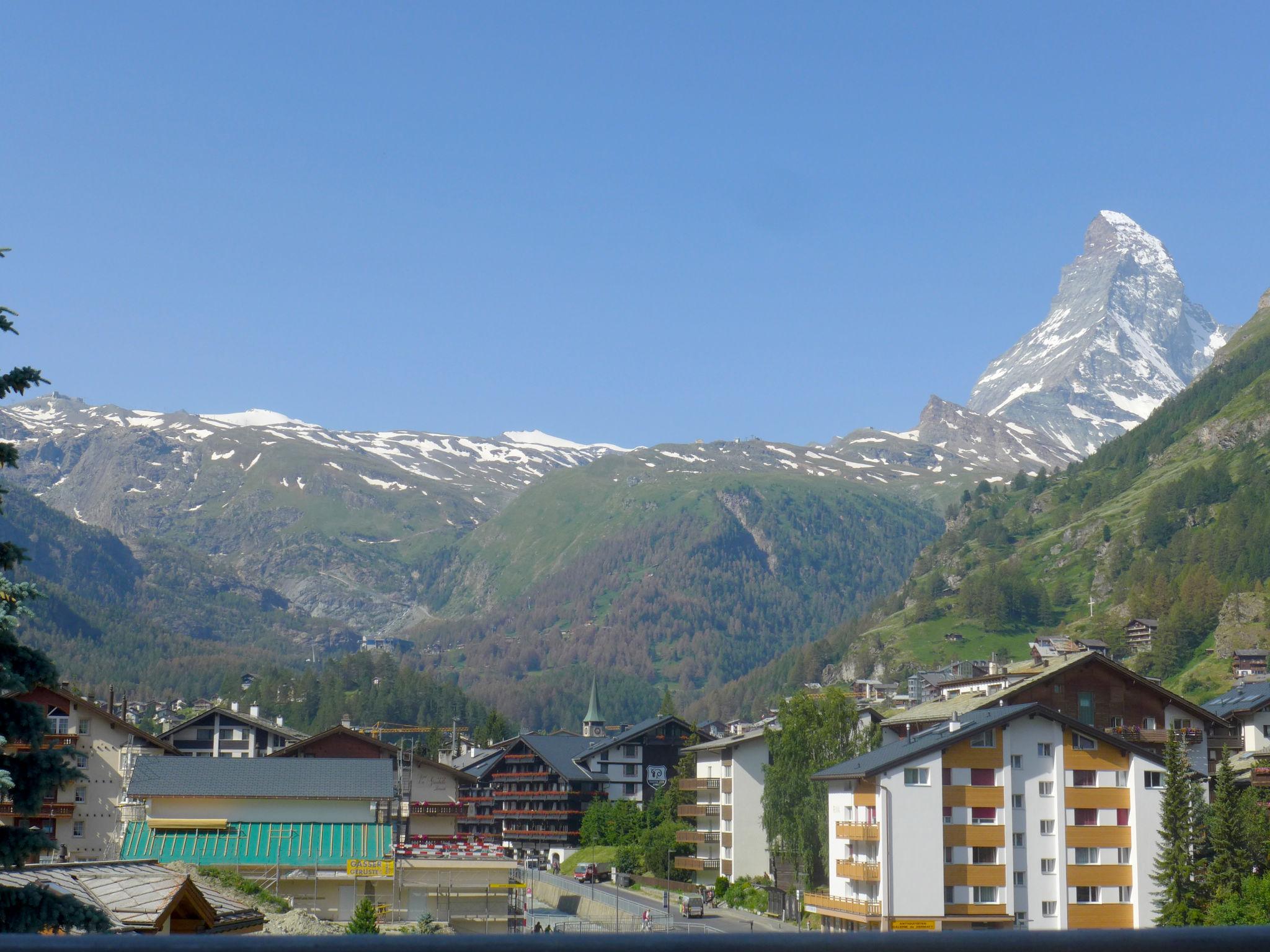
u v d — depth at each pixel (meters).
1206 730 114.88
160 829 89.81
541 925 88.19
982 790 86.19
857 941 4.64
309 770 94.38
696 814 130.00
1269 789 101.31
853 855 90.62
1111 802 87.56
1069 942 4.74
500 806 179.75
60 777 23.56
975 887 85.38
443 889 87.12
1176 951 4.71
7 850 23.14
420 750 194.62
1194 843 88.06
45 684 23.95
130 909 33.38
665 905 110.69
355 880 85.62
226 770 93.69
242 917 39.81
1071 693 113.19
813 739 107.50
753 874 121.69
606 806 162.38
